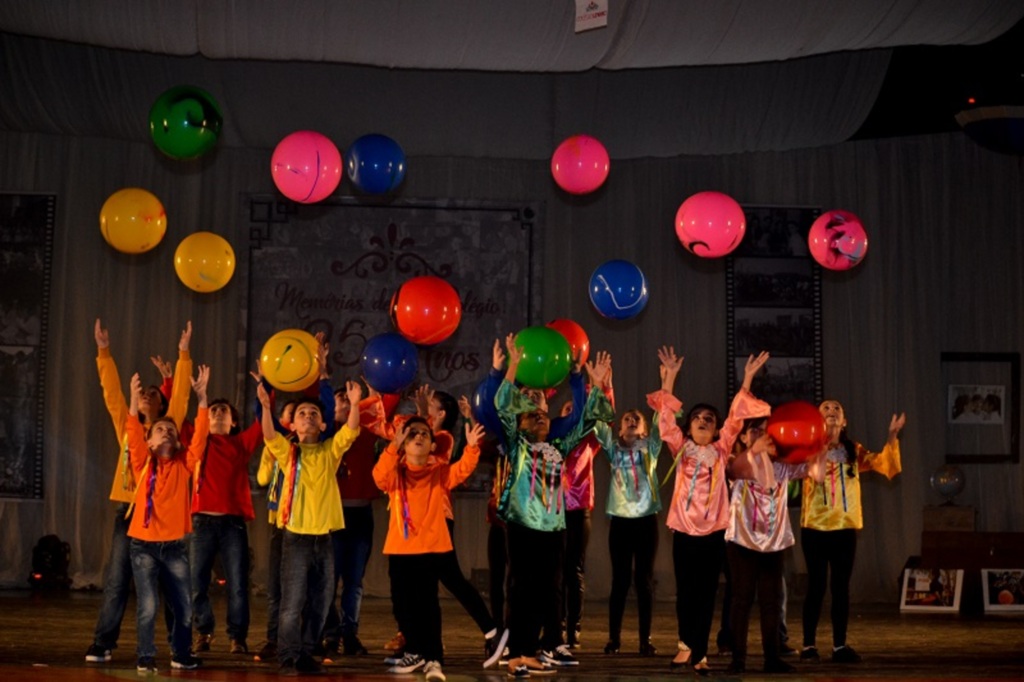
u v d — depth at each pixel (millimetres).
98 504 10859
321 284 11062
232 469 6984
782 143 10828
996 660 7164
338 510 6246
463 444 7625
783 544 6426
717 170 11414
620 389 11227
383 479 6055
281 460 6203
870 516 11180
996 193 11516
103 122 10602
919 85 10891
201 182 11125
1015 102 9461
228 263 7996
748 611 6480
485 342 11125
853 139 11500
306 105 10586
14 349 10945
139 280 11055
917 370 11359
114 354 10984
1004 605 10367
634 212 11359
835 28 7727
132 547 6219
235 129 10695
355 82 10547
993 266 11484
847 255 8359
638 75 10672
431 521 6094
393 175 8297
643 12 7582
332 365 11000
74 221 11039
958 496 11391
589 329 11273
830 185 11469
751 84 10625
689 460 6438
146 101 10492
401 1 7504
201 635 7051
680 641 6617
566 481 7234
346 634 7066
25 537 10867
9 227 11016
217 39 7941
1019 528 11359
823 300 11430
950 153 11523
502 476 6395
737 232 8016
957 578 10422
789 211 11406
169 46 8055
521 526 6074
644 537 7234
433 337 7023
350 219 11125
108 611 6492
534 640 6109
